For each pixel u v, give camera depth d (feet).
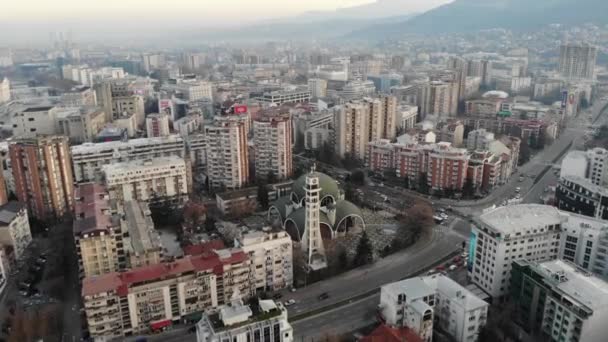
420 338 575.79
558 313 620.90
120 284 654.53
